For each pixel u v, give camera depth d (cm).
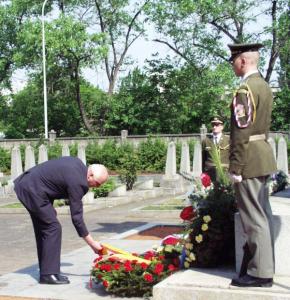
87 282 720
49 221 717
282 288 545
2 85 4950
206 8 3856
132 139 3500
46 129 4022
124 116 4412
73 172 701
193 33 4103
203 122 4312
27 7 4416
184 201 1664
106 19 4475
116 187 1931
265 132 555
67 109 4844
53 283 713
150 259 690
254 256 548
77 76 4347
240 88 545
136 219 1468
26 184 720
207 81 4041
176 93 4403
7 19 4650
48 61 4106
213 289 557
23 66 4456
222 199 655
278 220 602
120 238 1038
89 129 4478
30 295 665
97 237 1204
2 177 2827
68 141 3662
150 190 2120
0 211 1705
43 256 720
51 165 719
